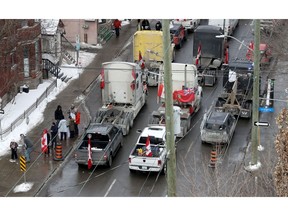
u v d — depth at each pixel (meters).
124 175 39.16
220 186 28.77
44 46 56.09
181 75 46.94
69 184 37.97
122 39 66.31
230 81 48.22
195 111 48.59
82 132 45.25
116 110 45.94
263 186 32.22
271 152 40.31
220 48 55.91
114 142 41.03
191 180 32.44
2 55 48.50
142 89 49.06
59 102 50.91
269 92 48.84
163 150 38.78
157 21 70.19
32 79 52.91
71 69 57.72
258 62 37.62
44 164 40.34
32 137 44.22
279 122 28.05
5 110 48.59
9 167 39.81
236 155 41.50
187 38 66.88
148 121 47.12
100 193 36.94
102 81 46.50
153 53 55.41
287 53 58.19
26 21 51.94
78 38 58.91
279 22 58.16
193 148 42.84
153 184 37.94
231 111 47.16
